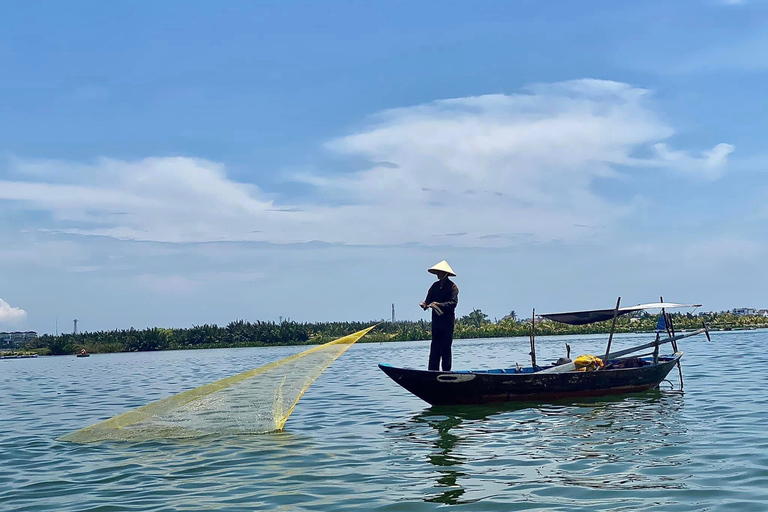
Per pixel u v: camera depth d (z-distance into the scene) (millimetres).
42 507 9312
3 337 112250
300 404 19578
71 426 16719
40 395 25766
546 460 11312
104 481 10625
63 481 10711
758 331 81250
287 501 9289
